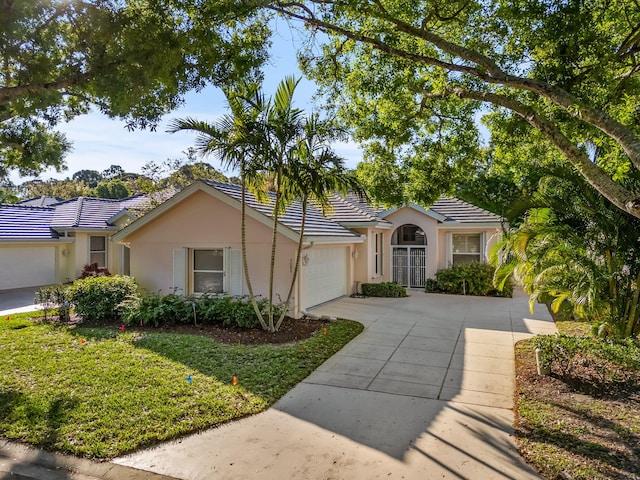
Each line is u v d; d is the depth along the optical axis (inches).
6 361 313.3
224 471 173.9
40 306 594.6
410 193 454.0
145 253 557.3
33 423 215.3
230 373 289.0
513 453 186.5
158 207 533.6
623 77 286.4
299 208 625.3
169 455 186.9
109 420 217.3
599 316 309.6
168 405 234.7
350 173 401.7
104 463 181.5
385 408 237.0
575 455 180.7
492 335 410.9
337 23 317.4
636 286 294.5
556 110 298.2
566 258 309.7
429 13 287.3
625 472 167.2
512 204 331.9
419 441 198.1
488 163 534.6
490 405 240.4
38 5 211.9
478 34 305.7
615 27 282.7
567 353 276.7
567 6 244.7
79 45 233.0
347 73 377.1
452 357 337.1
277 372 293.0
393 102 386.3
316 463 179.5
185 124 352.5
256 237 499.8
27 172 446.9
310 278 547.2
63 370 292.4
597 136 301.0
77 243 856.3
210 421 217.5
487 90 350.0
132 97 238.5
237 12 247.4
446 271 699.4
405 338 398.6
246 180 391.2
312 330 422.9
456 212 740.0
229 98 353.1
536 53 283.4
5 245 756.0
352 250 682.2
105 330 418.0
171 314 443.5
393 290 655.8
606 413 221.8
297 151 377.7
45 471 177.3
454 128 415.2
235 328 425.4
